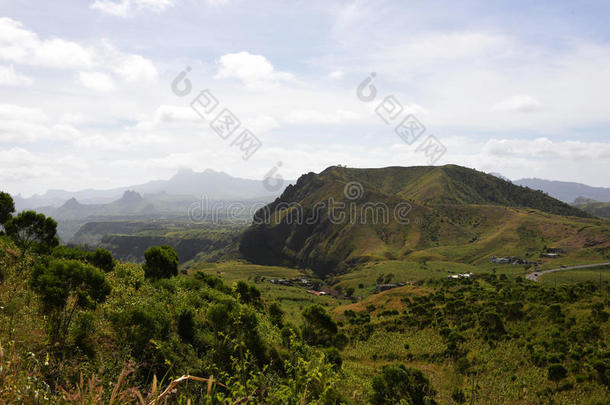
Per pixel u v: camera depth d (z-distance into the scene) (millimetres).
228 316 11422
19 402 2342
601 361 44906
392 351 67125
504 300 85188
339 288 192625
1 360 2455
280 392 3602
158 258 26078
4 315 6723
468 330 71250
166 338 11141
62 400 2477
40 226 22344
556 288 97500
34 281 9922
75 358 6672
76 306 10539
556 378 44969
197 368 9484
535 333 64875
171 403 2879
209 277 34125
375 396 20484
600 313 64062
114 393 2387
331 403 3867
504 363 55719
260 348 11203
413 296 105062
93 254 22234
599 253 193250
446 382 40125
